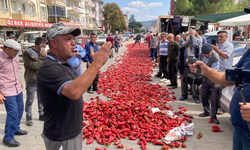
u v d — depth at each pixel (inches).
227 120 193.5
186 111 215.2
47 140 85.9
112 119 177.8
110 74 398.0
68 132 83.9
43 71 77.3
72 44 83.1
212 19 577.0
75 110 84.7
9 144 149.4
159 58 361.7
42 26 1117.1
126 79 351.3
